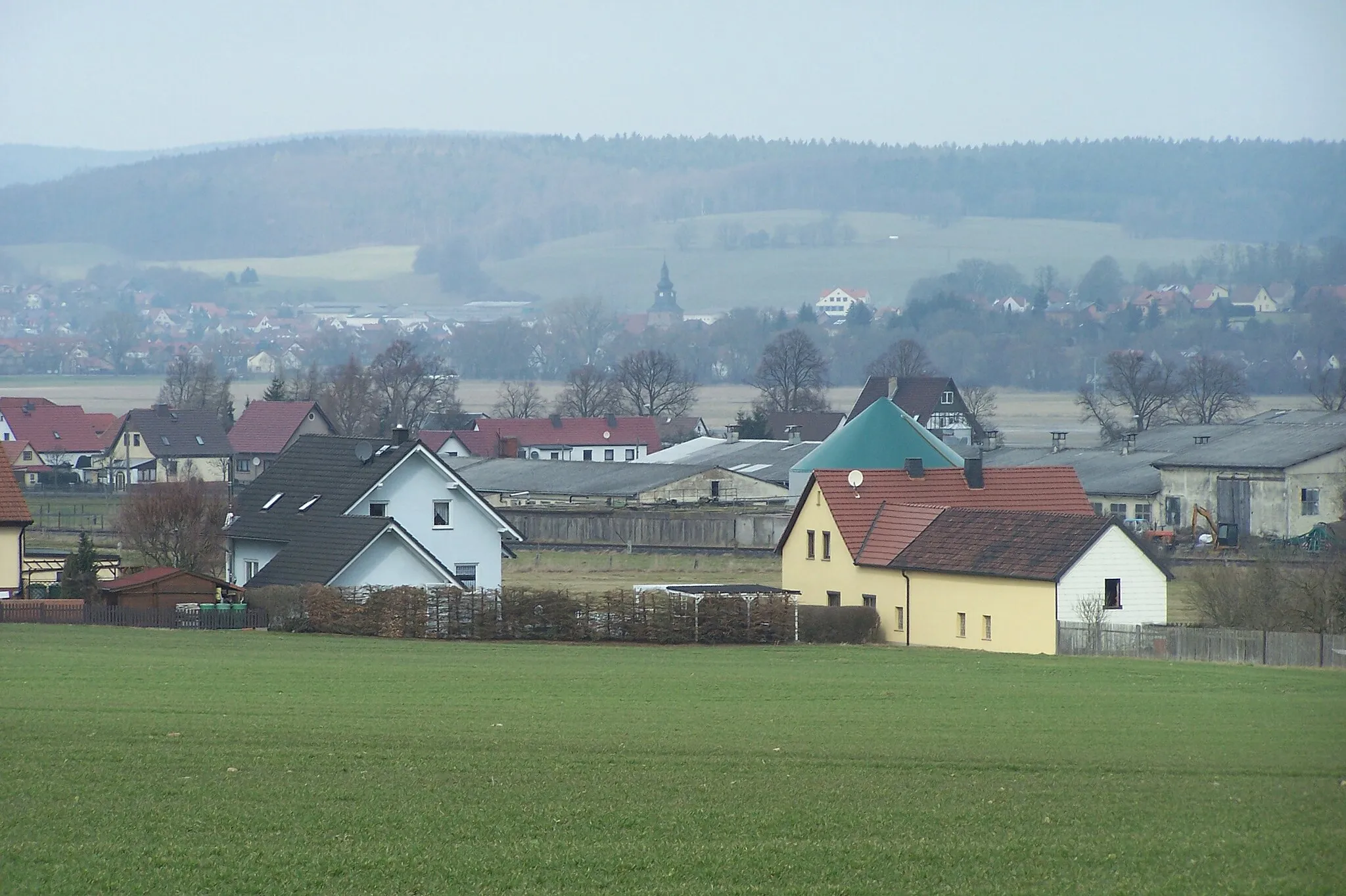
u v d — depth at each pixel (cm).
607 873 9025
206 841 9500
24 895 8562
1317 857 9362
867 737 12988
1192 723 14062
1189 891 8731
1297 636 19362
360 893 8681
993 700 15412
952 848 9506
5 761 11356
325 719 13350
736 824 10019
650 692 15575
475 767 11450
